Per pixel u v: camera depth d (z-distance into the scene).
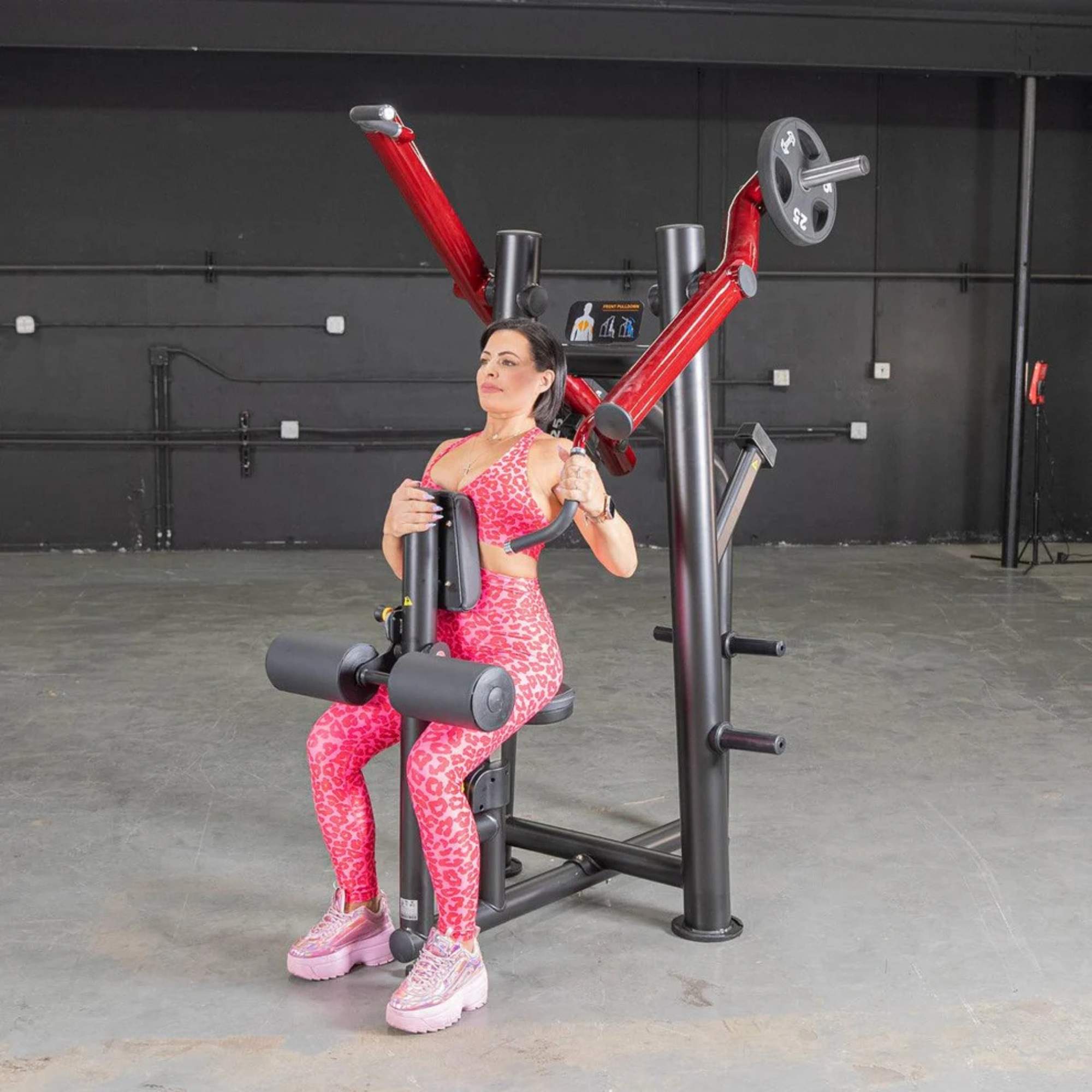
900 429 8.65
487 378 2.34
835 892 2.84
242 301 8.17
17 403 8.09
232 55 7.98
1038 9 7.44
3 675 4.85
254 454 8.28
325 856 3.07
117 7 6.98
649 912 2.75
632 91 8.27
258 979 2.42
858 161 2.42
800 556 8.16
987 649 5.38
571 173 8.29
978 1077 2.07
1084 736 4.08
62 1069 2.09
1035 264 8.62
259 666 5.03
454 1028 2.23
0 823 3.27
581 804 3.46
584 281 8.38
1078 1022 2.25
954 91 8.45
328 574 7.37
